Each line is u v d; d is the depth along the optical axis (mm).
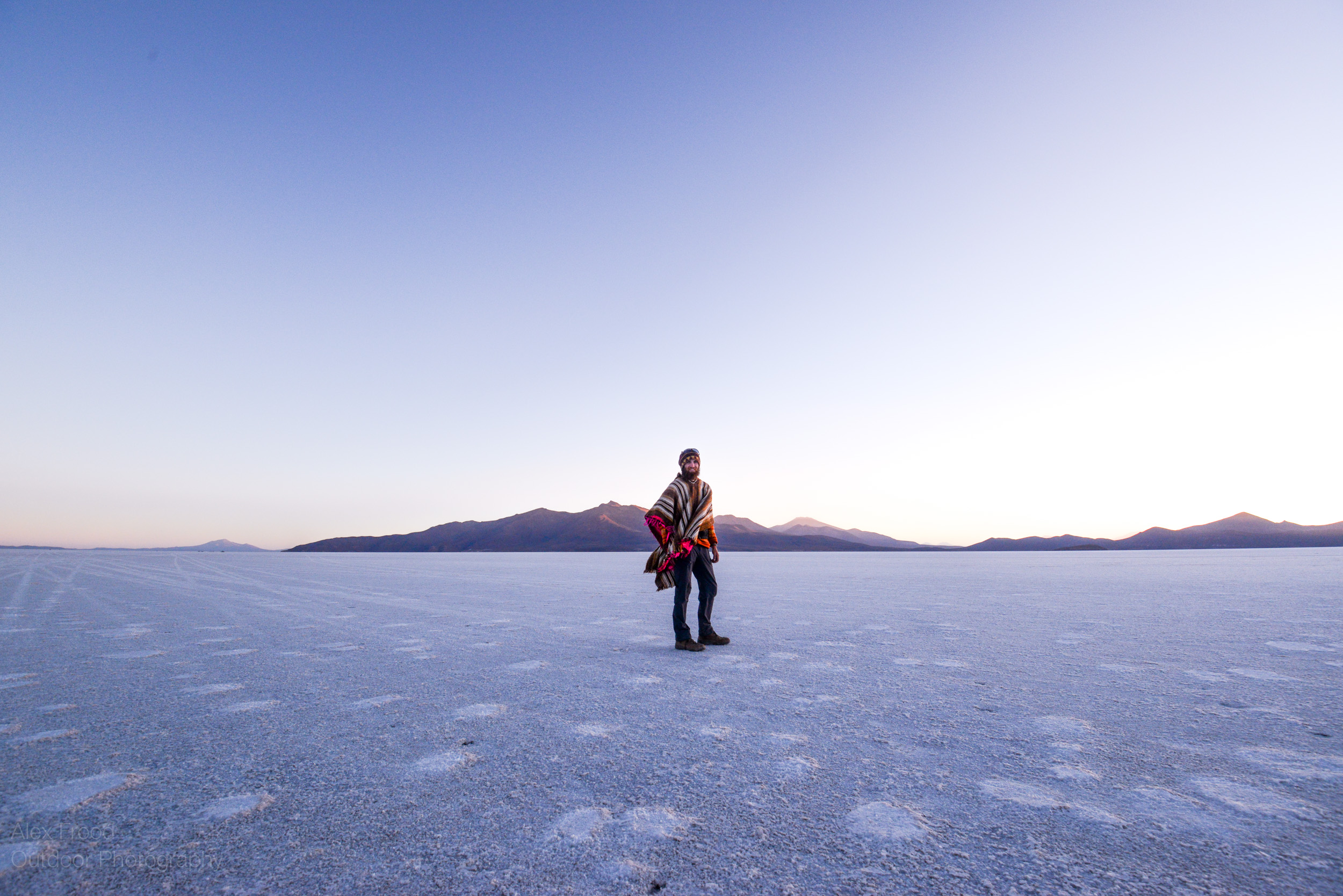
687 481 5445
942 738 2701
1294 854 1614
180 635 6391
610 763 2438
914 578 15828
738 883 1516
